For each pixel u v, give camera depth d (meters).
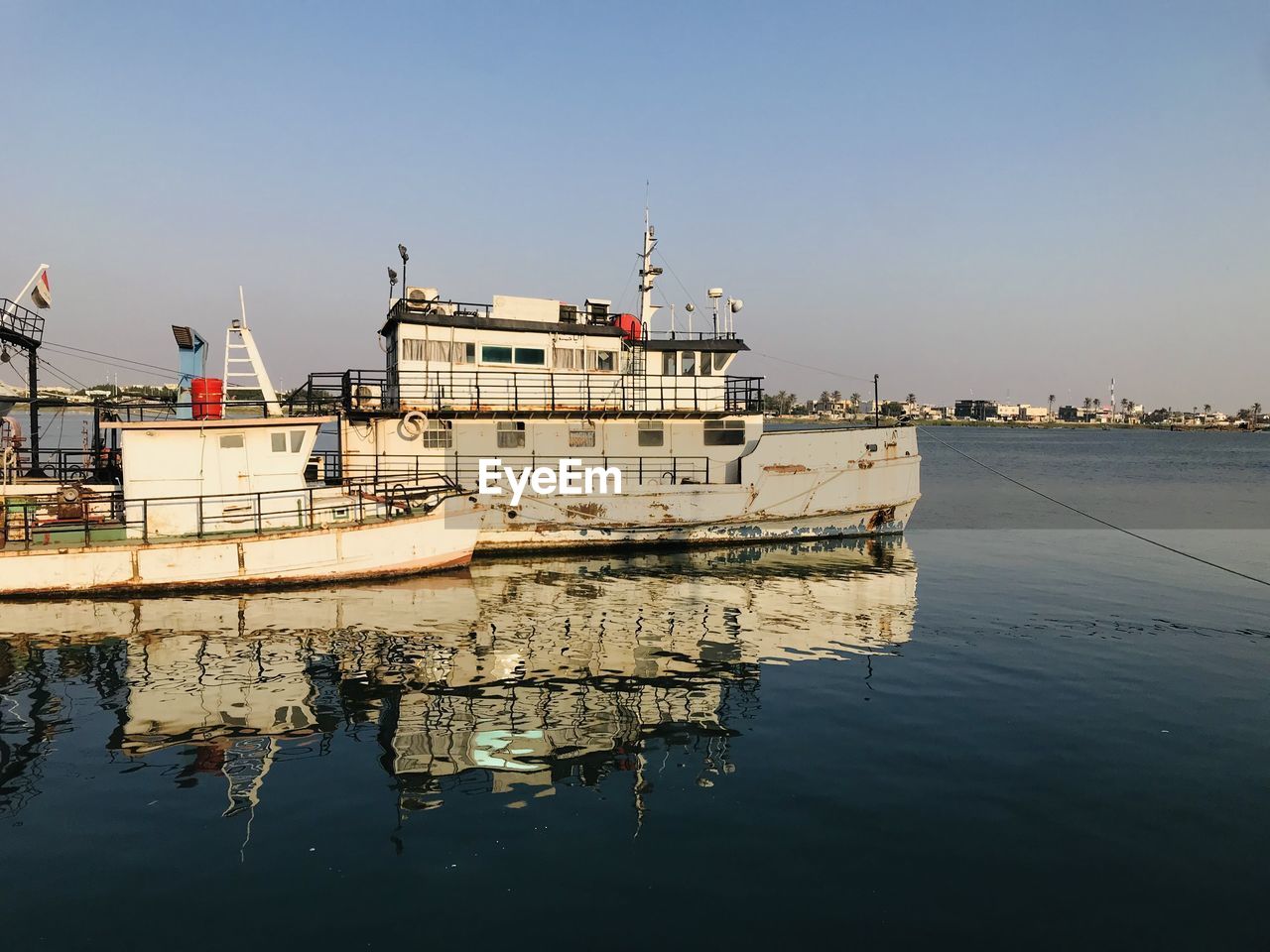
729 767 12.06
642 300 34.72
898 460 34.69
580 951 7.80
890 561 30.19
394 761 12.16
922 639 19.44
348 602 22.11
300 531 23.62
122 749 12.48
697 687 15.73
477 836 9.93
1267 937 8.16
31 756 12.20
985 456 122.81
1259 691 15.53
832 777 11.69
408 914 8.34
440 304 29.92
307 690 15.27
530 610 21.73
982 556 31.98
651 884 8.95
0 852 9.45
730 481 32.22
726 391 32.69
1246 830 10.26
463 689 15.45
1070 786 11.43
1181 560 31.61
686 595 23.88
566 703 14.78
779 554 30.94
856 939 8.06
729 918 8.36
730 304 33.00
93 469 29.23
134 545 22.09
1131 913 8.53
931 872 9.27
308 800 10.83
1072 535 39.34
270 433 24.36
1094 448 155.50
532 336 30.03
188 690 15.16
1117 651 18.41
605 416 30.56
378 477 27.28
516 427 29.70
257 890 8.75
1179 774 11.88
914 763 12.22
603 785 11.41
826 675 16.55
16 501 23.34
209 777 11.53
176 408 25.44
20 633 18.75
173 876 8.99
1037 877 9.20
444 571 26.33
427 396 28.92
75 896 8.59
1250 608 22.98
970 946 7.99
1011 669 16.97
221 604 21.61
